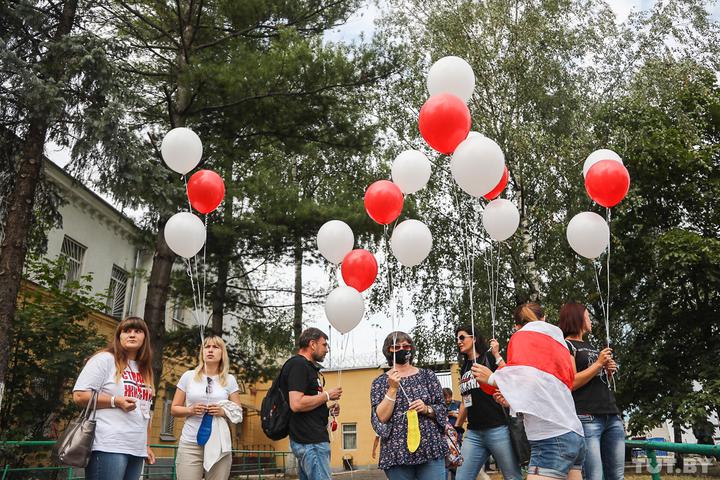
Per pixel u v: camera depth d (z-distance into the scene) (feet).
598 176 16.24
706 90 43.96
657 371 38.96
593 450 12.89
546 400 10.23
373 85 39.09
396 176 18.99
